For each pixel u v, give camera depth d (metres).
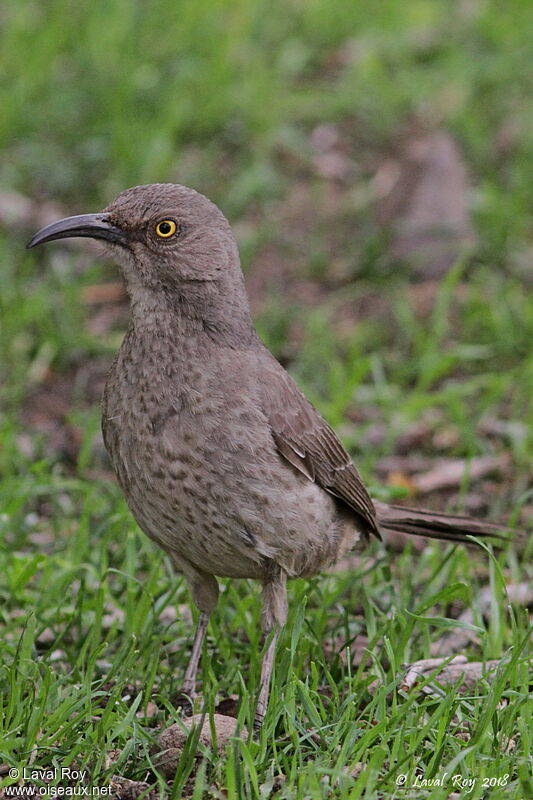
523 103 18.09
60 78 17.62
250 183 16.17
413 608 9.39
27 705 7.58
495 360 13.75
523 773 6.95
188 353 8.28
